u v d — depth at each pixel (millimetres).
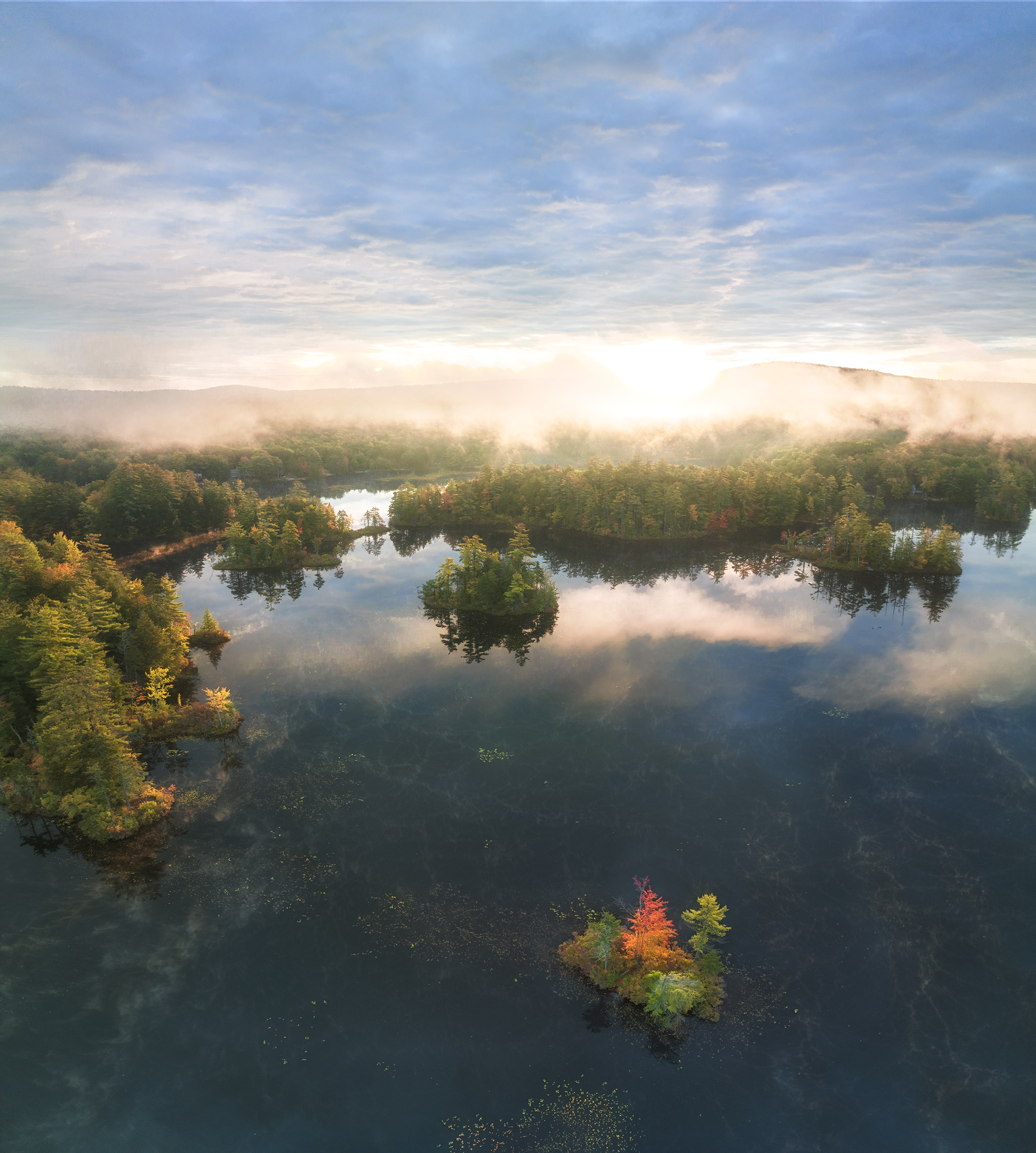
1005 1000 64375
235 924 73562
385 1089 57125
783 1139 53094
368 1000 64875
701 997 62719
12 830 87375
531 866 81688
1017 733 110375
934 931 72125
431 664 137750
